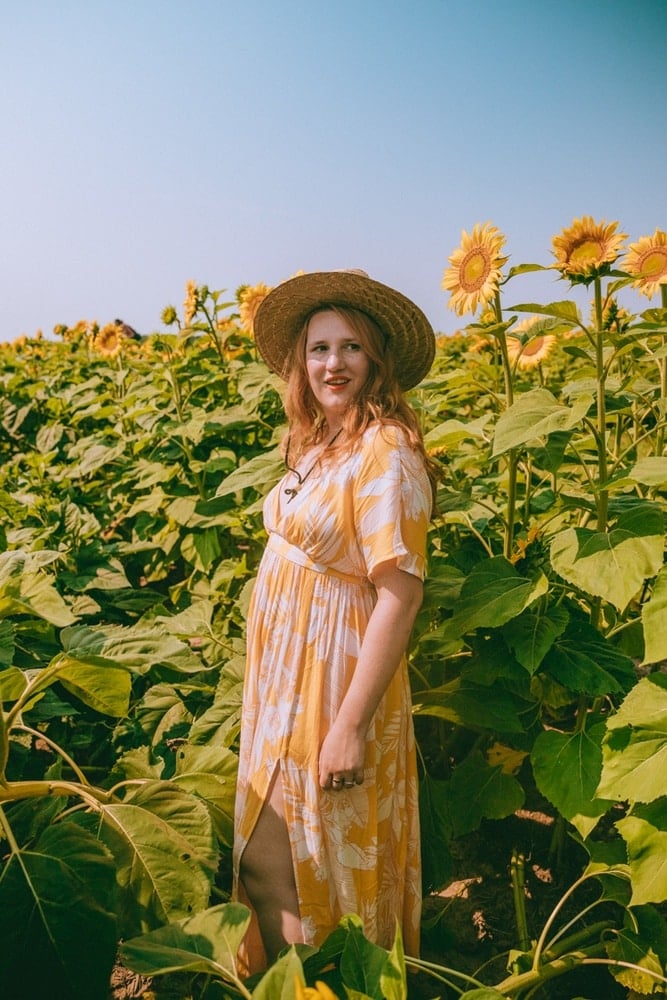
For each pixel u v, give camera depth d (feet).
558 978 7.36
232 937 4.89
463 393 12.84
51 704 8.12
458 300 8.30
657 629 6.16
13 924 5.02
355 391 6.64
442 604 7.90
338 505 6.01
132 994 7.13
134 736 9.23
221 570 11.77
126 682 6.02
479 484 10.73
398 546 5.74
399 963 4.19
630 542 6.66
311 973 5.31
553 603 7.84
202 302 15.12
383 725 6.25
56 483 14.93
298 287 6.91
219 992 6.15
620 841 7.06
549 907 8.18
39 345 31.60
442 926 7.86
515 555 8.46
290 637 6.22
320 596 6.15
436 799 7.96
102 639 6.24
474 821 7.82
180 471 13.57
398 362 7.45
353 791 6.06
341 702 6.06
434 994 7.16
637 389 10.15
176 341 14.92
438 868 7.71
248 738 6.59
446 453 10.61
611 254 7.06
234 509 12.35
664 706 6.18
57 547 11.57
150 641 6.15
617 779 6.14
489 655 7.54
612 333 7.29
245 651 9.13
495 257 7.82
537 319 10.00
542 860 8.84
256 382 12.80
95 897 5.21
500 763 8.09
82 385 19.75
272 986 3.89
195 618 9.37
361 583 6.21
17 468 16.84
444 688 7.87
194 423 12.92
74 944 4.99
